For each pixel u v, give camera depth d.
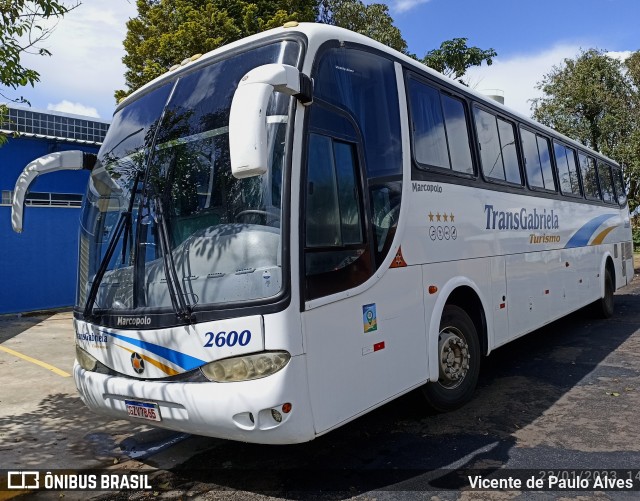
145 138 4.41
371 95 4.53
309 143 3.76
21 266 13.70
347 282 3.90
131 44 17.11
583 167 9.91
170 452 4.84
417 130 5.06
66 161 4.89
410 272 4.65
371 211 4.25
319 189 3.80
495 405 5.68
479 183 5.98
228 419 3.42
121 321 3.96
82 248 4.70
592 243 9.84
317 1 18.55
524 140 7.48
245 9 15.45
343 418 3.75
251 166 3.03
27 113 14.00
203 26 15.23
